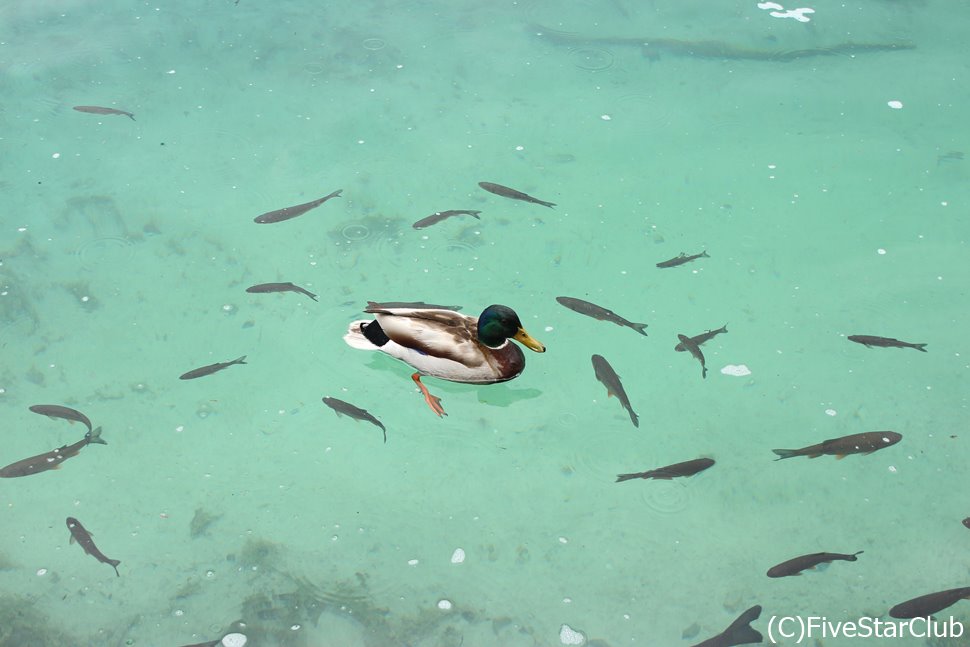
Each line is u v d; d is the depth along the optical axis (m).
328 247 4.69
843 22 5.58
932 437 4.22
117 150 5.00
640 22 5.58
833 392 4.32
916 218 4.78
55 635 3.91
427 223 4.57
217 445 4.23
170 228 4.76
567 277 4.59
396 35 5.51
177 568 4.02
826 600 3.95
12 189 4.86
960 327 4.47
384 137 5.06
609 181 4.90
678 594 3.96
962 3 5.67
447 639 3.91
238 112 5.15
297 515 4.10
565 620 3.93
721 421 4.26
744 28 5.54
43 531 4.07
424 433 4.25
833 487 4.14
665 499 4.12
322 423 4.28
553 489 4.14
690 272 4.61
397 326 4.21
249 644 3.90
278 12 5.62
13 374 4.38
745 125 5.11
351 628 3.93
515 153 5.00
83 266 4.65
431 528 4.08
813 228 4.75
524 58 5.39
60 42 5.43
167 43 5.44
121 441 4.24
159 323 4.50
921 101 5.20
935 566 3.99
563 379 4.35
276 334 4.47
